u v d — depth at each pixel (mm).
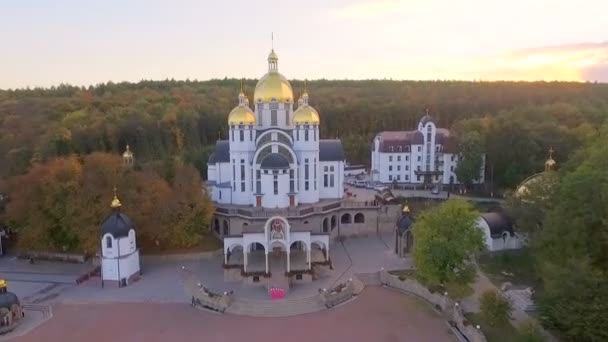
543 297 57438
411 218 95375
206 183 116625
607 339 50344
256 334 64438
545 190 83562
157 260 92250
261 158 103812
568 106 174750
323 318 69312
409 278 79188
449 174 139375
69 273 87750
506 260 87250
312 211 101188
